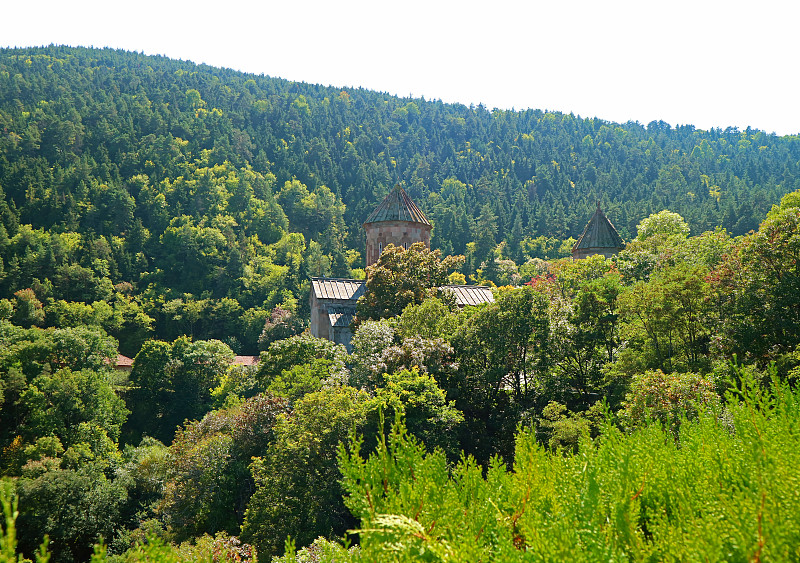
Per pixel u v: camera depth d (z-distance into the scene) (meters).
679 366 29.30
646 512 3.98
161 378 69.94
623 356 31.56
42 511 35.56
